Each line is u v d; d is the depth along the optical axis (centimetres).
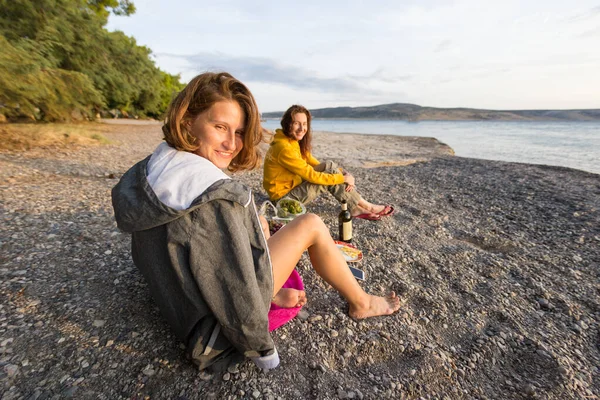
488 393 161
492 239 355
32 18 1088
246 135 143
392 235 346
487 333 202
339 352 177
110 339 168
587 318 222
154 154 130
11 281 205
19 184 432
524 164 871
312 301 221
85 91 1098
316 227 169
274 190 361
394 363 175
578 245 344
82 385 142
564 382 168
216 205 118
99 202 380
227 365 155
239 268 121
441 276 268
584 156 1395
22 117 1127
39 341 162
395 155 1102
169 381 148
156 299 136
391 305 212
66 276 218
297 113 335
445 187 605
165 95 3994
